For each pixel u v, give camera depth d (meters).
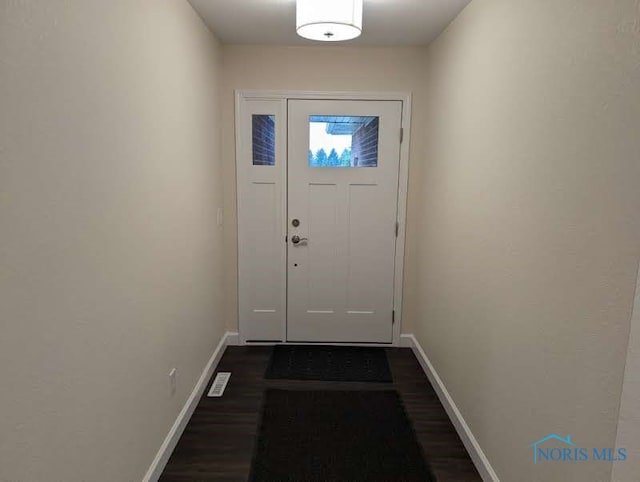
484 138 1.99
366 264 3.35
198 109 2.49
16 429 0.98
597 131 1.16
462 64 2.32
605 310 1.12
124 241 1.52
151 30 1.75
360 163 3.22
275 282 3.38
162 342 1.95
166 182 1.96
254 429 2.30
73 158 1.18
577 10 1.25
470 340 2.14
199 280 2.57
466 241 2.21
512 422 1.67
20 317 0.98
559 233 1.34
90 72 1.27
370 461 2.06
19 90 0.96
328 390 2.74
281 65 3.09
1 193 0.91
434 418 2.44
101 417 1.38
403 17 2.46
